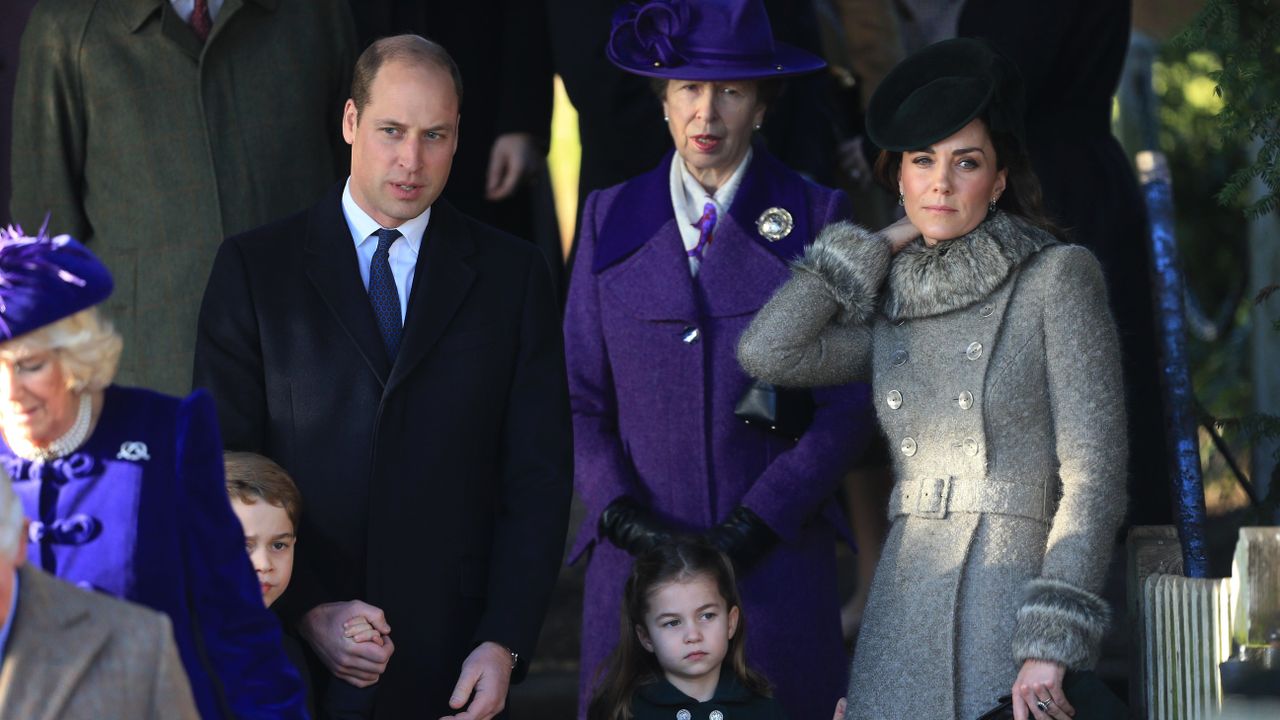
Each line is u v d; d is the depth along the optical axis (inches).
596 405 740.0
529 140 1038.4
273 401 605.9
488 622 601.9
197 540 459.8
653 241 730.8
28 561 444.5
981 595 581.9
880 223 1015.6
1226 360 1365.7
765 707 657.0
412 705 601.0
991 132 598.5
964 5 882.1
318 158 816.3
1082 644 555.8
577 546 723.4
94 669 399.9
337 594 601.3
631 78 882.1
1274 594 575.5
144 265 788.0
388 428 600.1
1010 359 587.5
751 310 717.9
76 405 450.9
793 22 943.0
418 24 1022.4
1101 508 569.6
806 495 697.6
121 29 789.9
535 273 635.5
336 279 609.0
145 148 787.4
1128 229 865.5
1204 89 1389.0
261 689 466.3
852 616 935.7
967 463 592.1
